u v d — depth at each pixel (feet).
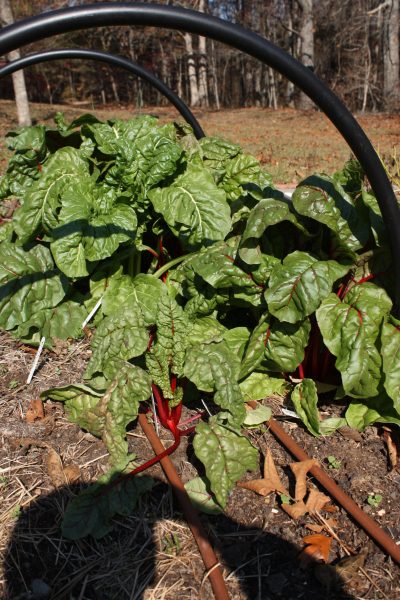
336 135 52.65
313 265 7.02
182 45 119.14
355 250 7.44
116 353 7.17
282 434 7.35
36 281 9.02
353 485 6.65
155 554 5.82
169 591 5.42
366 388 6.96
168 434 7.49
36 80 115.96
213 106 126.72
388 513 6.27
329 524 6.13
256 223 7.02
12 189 9.59
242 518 6.28
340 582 5.48
